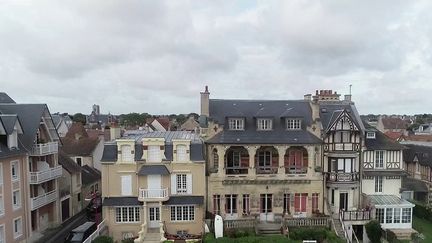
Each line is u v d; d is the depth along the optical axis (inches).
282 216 1545.3
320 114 1713.8
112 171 1471.5
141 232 1373.0
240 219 1471.5
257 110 1673.2
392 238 1451.8
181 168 1493.6
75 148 2375.7
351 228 1487.5
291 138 1566.2
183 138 1577.3
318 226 1465.3
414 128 5029.5
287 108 1695.4
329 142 1585.9
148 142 1476.4
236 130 1582.2
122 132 2126.0
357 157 1600.6
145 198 1438.2
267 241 1318.9
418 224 1711.4
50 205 1667.1
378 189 1636.3
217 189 1530.5
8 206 1328.7
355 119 1713.8
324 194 1579.7
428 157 2231.8
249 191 1542.8
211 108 1664.6
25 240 1430.9
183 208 1480.1
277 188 1556.3
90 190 2155.5
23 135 1489.9
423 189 2124.8
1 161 1288.1
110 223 1459.2
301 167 1609.3
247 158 1593.3
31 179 1480.1
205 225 1421.0
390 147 1626.5
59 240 1489.9
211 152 1540.4
